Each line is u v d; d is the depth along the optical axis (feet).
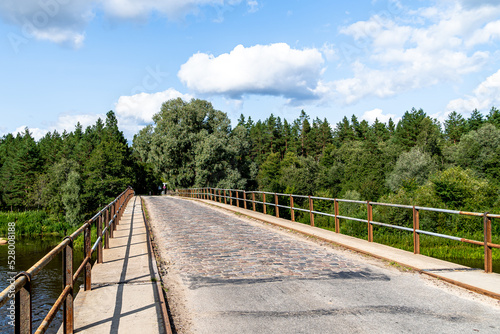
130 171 239.71
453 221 86.74
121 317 15.61
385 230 84.94
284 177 233.14
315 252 30.14
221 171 189.67
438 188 104.78
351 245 31.48
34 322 46.06
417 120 285.23
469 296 18.35
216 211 70.28
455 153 209.15
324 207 160.45
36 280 69.72
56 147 365.61
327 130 386.11
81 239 110.63
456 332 13.97
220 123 210.59
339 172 261.44
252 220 53.83
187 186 190.08
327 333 13.97
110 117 367.25
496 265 55.93
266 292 19.44
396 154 250.37
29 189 268.41
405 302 17.51
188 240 37.19
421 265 24.07
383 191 197.88
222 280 22.08
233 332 14.29
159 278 22.15
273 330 14.38
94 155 230.68
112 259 28.02
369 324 14.82
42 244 132.67
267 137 398.83
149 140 211.00
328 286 20.34
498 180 181.78
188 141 186.50
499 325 14.64
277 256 28.71
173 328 14.84
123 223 51.85
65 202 189.47
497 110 319.47
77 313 16.16
